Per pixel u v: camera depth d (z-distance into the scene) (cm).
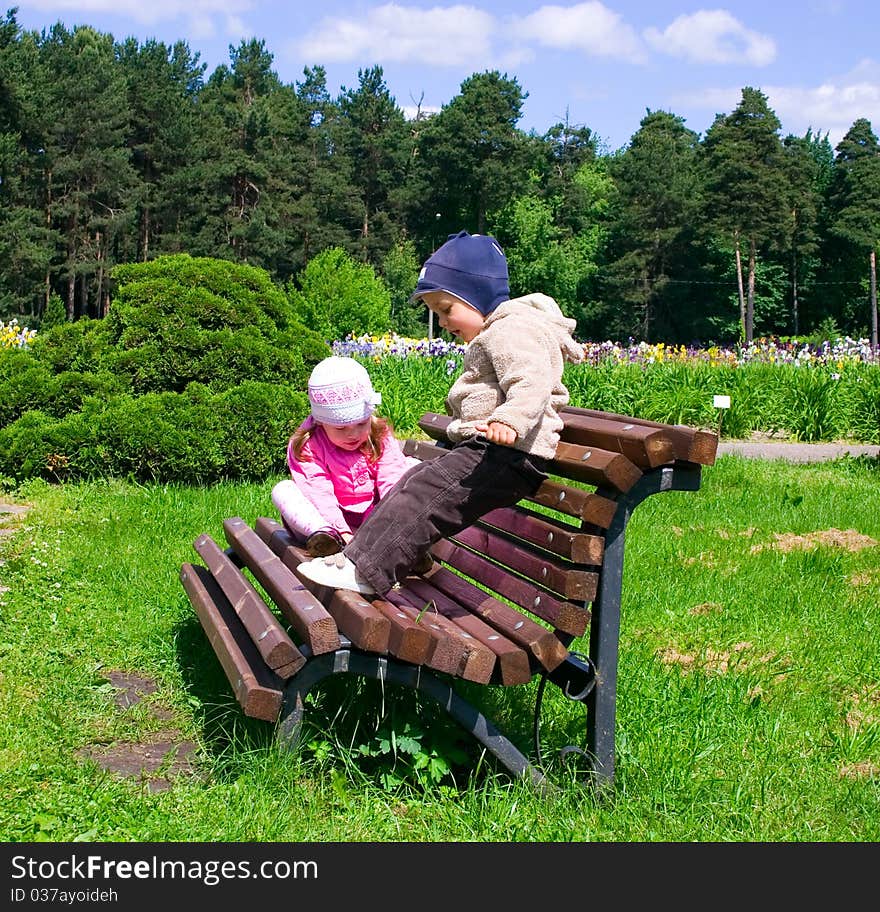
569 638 326
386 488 411
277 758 325
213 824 302
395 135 8275
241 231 6575
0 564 572
